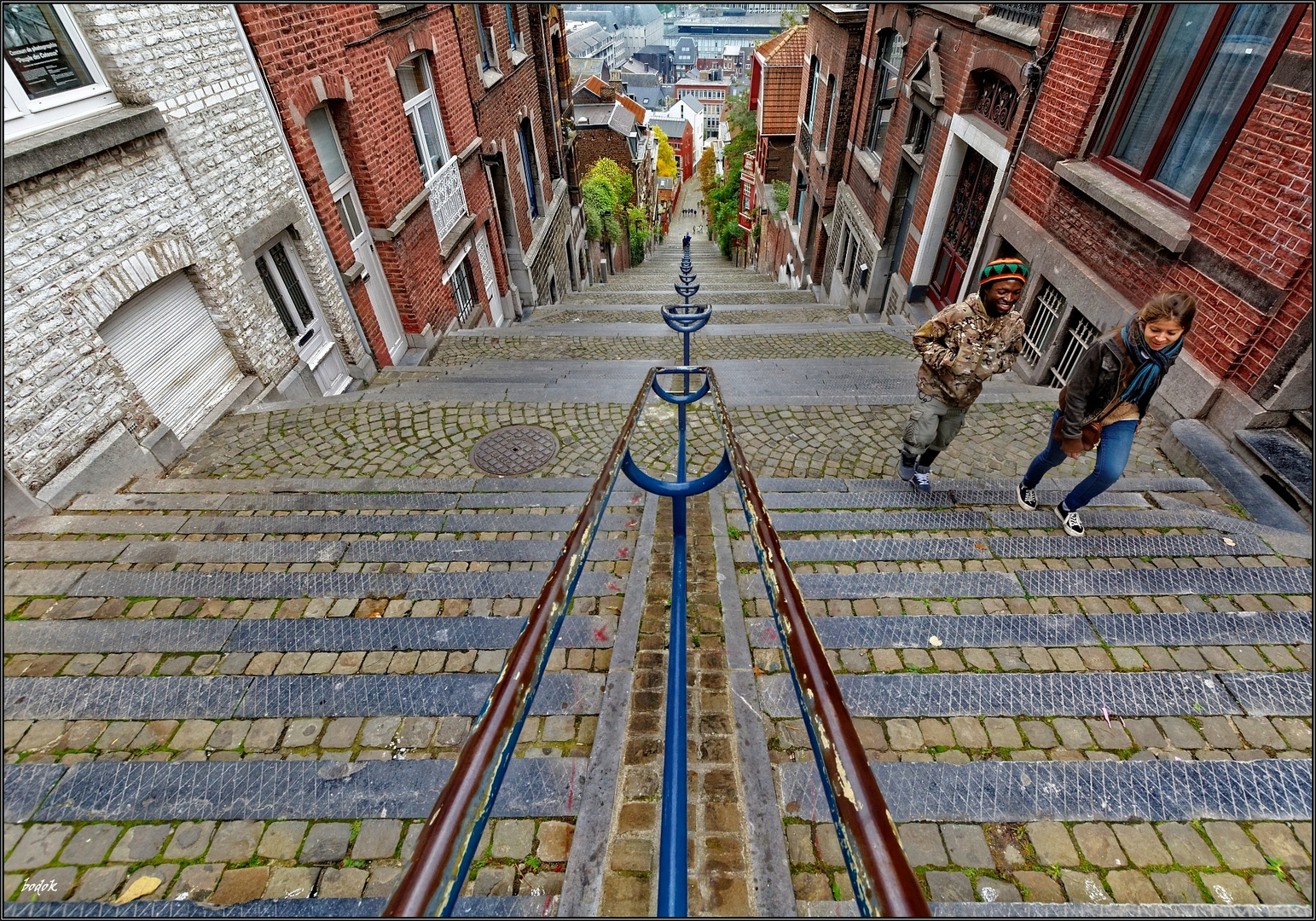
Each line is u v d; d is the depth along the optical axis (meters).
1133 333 2.86
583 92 36.69
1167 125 4.67
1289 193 3.63
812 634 0.91
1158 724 2.33
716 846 1.80
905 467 3.99
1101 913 1.72
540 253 14.26
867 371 6.89
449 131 8.91
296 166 5.85
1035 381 6.35
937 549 3.38
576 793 2.05
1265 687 2.47
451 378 7.17
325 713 2.43
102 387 4.00
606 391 5.91
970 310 3.26
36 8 3.58
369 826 2.00
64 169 3.70
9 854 1.92
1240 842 1.92
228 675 2.60
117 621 2.89
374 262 7.35
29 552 3.34
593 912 1.65
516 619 2.89
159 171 4.37
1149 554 3.28
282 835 1.98
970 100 7.67
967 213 8.17
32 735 2.34
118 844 1.95
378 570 3.31
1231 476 3.91
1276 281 3.75
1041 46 5.92
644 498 4.06
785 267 20.84
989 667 2.59
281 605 3.03
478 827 0.70
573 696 2.44
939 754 2.22
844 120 13.03
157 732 2.36
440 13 8.42
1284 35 3.66
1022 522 3.65
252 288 5.39
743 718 2.25
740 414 5.40
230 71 4.96
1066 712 2.38
